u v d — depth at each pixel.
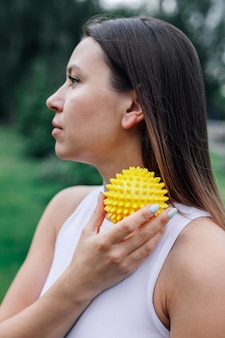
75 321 1.25
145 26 1.36
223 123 25.19
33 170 12.23
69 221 1.59
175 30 1.40
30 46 30.23
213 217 1.31
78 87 1.38
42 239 1.69
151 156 1.36
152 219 1.14
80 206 1.59
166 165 1.31
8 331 1.27
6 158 14.38
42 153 14.60
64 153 1.41
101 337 1.20
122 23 1.37
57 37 27.80
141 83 1.31
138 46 1.32
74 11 28.38
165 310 1.17
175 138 1.34
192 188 1.34
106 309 1.21
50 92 16.94
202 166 1.40
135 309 1.18
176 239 1.19
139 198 1.13
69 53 26.69
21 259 5.16
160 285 1.17
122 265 1.16
